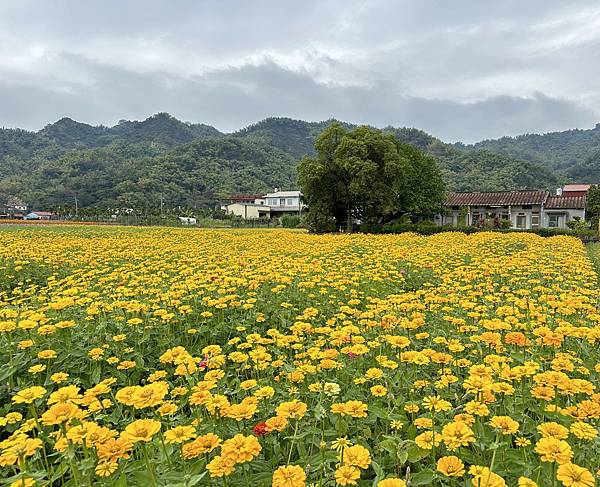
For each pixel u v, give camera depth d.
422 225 36.34
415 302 5.82
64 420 2.36
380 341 4.45
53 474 2.42
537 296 7.28
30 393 2.76
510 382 3.45
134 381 4.43
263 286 7.48
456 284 7.64
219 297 6.26
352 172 36.78
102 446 2.28
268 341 4.21
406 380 3.56
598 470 2.28
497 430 2.46
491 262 10.83
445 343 4.35
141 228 38.72
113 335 4.93
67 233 26.53
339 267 10.50
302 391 3.44
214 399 2.82
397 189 38.19
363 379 3.43
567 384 2.90
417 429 2.97
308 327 4.57
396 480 2.08
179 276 8.65
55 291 7.78
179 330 5.49
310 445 2.97
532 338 4.72
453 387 3.68
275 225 61.62
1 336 4.61
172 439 2.39
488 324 4.44
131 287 7.69
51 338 4.54
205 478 2.45
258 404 3.26
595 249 20.12
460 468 2.16
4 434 3.73
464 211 46.34
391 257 11.99
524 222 46.50
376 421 3.20
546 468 2.43
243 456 2.19
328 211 39.81
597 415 2.63
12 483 2.12
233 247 15.47
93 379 4.05
